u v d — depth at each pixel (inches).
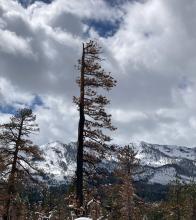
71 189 906.7
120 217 1755.7
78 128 912.9
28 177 1247.5
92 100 924.0
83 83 929.5
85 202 880.3
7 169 1232.2
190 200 2920.8
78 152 903.1
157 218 2819.9
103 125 914.7
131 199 1831.9
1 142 1241.4
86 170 903.7
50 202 1823.3
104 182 905.5
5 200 1222.9
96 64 938.7
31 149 1247.5
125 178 1691.7
